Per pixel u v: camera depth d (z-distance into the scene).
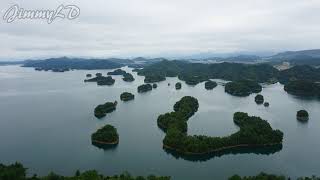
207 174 171.75
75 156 195.62
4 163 185.00
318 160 191.38
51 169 176.62
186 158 195.50
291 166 183.38
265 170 177.50
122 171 173.62
